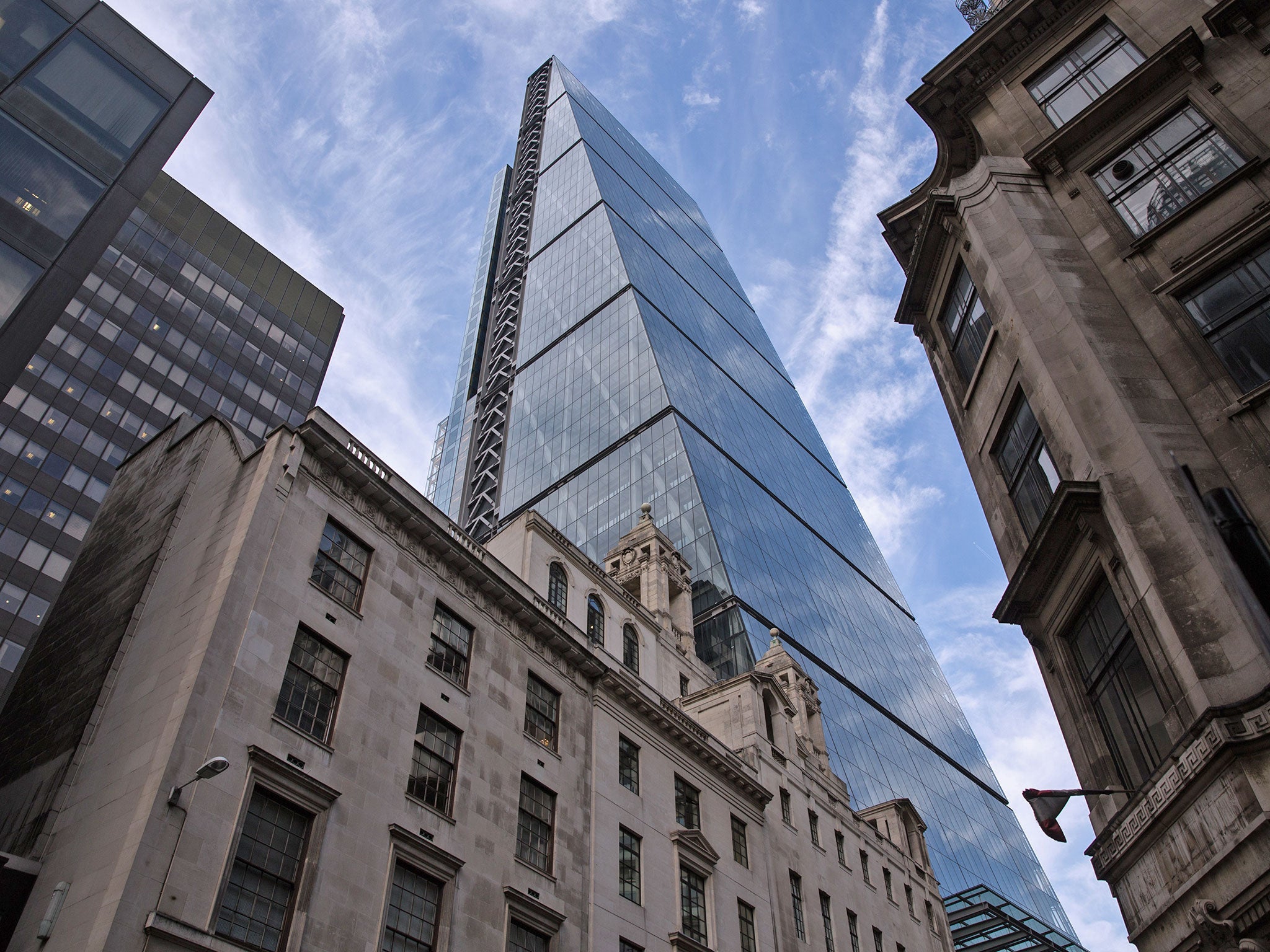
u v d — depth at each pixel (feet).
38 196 134.31
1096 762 73.77
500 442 530.27
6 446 263.29
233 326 357.00
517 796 107.55
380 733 94.63
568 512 417.49
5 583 241.55
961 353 101.30
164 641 90.07
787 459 497.87
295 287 395.75
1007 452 90.53
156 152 153.99
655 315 496.64
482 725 107.65
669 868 124.88
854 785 306.35
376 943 83.46
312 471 103.04
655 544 207.10
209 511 101.86
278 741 84.89
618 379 460.14
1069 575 77.10
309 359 378.53
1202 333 73.61
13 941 72.69
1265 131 78.59
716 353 535.19
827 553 446.19
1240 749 54.19
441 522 117.91
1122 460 70.28
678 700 177.37
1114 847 67.05
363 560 104.42
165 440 125.39
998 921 246.68
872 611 453.99
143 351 319.06
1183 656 60.44
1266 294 71.05
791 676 209.26
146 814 72.79
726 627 303.27
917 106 108.58
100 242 139.44
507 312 628.69
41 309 128.57
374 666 98.12
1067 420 75.46
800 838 163.94
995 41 104.17
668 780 134.62
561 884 107.14
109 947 66.39
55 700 96.99
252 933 75.25
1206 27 87.61
